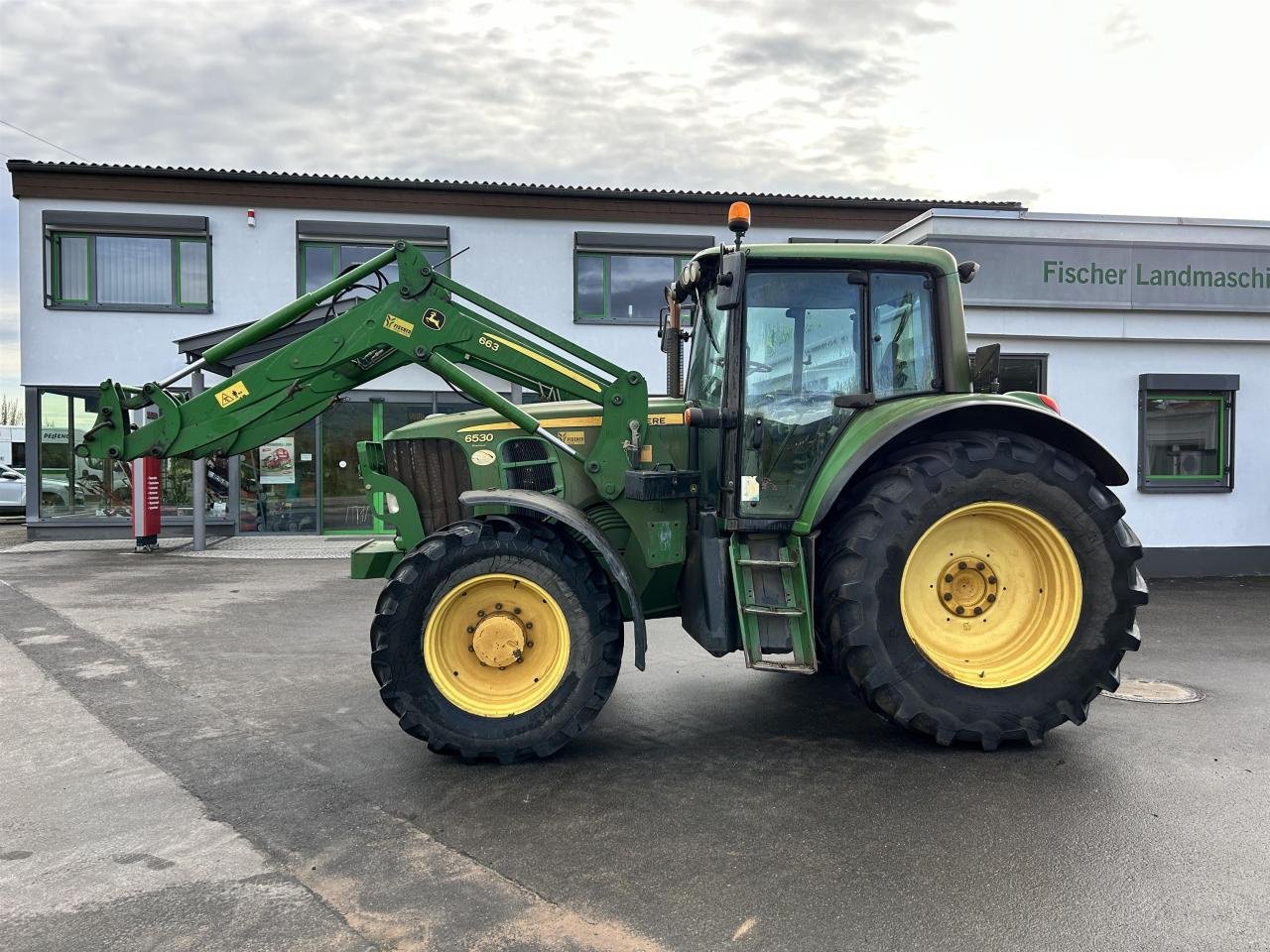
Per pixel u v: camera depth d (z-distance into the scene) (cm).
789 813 334
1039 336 898
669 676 553
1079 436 423
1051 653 406
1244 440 930
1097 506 405
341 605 812
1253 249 909
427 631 387
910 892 273
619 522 450
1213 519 930
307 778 377
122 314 1379
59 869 296
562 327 1452
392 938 250
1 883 286
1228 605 767
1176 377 912
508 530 400
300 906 269
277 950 245
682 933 251
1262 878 281
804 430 429
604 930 253
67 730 448
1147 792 351
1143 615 725
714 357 452
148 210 1378
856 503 409
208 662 593
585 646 393
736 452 418
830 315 437
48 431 1390
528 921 258
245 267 1398
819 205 1484
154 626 718
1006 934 250
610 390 433
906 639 395
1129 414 921
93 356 1376
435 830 323
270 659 601
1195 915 259
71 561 1127
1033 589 421
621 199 1451
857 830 318
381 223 1409
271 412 454
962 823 323
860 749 409
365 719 465
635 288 1475
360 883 283
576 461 448
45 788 368
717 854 300
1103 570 404
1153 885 277
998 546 421
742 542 420
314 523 1434
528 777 375
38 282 1359
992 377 499
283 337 1012
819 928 253
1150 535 924
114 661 596
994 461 401
